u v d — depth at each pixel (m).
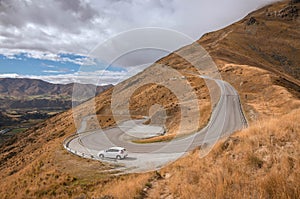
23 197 11.89
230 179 5.46
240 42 141.50
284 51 142.50
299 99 36.69
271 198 4.52
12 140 86.31
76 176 11.88
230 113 27.36
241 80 52.72
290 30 178.25
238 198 4.68
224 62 70.38
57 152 17.59
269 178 4.94
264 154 6.67
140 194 6.76
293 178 4.82
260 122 12.14
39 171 15.02
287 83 52.44
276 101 37.59
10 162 44.66
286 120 9.30
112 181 10.28
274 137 7.72
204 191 5.40
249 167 6.12
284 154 5.98
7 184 16.12
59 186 11.55
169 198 6.07
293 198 4.29
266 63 112.94
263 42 154.50
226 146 8.42
